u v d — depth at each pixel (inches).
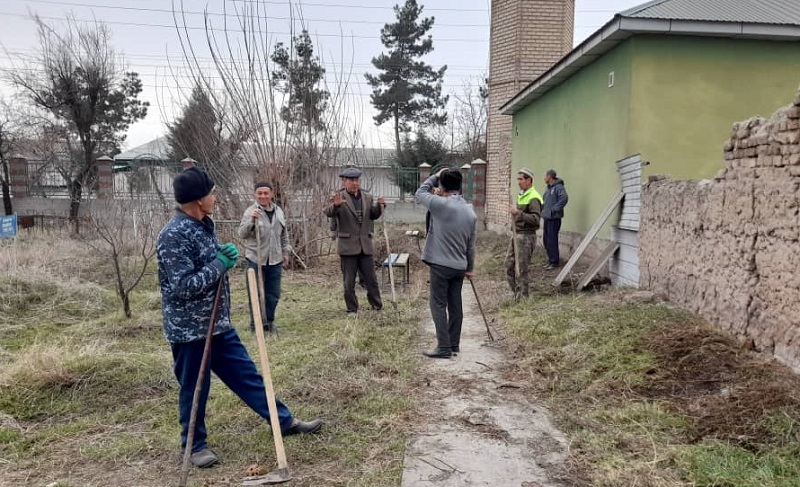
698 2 319.6
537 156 493.7
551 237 385.4
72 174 688.4
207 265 123.4
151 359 199.9
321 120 454.0
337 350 215.8
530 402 169.8
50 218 631.8
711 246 207.5
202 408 129.8
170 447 139.5
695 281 220.4
